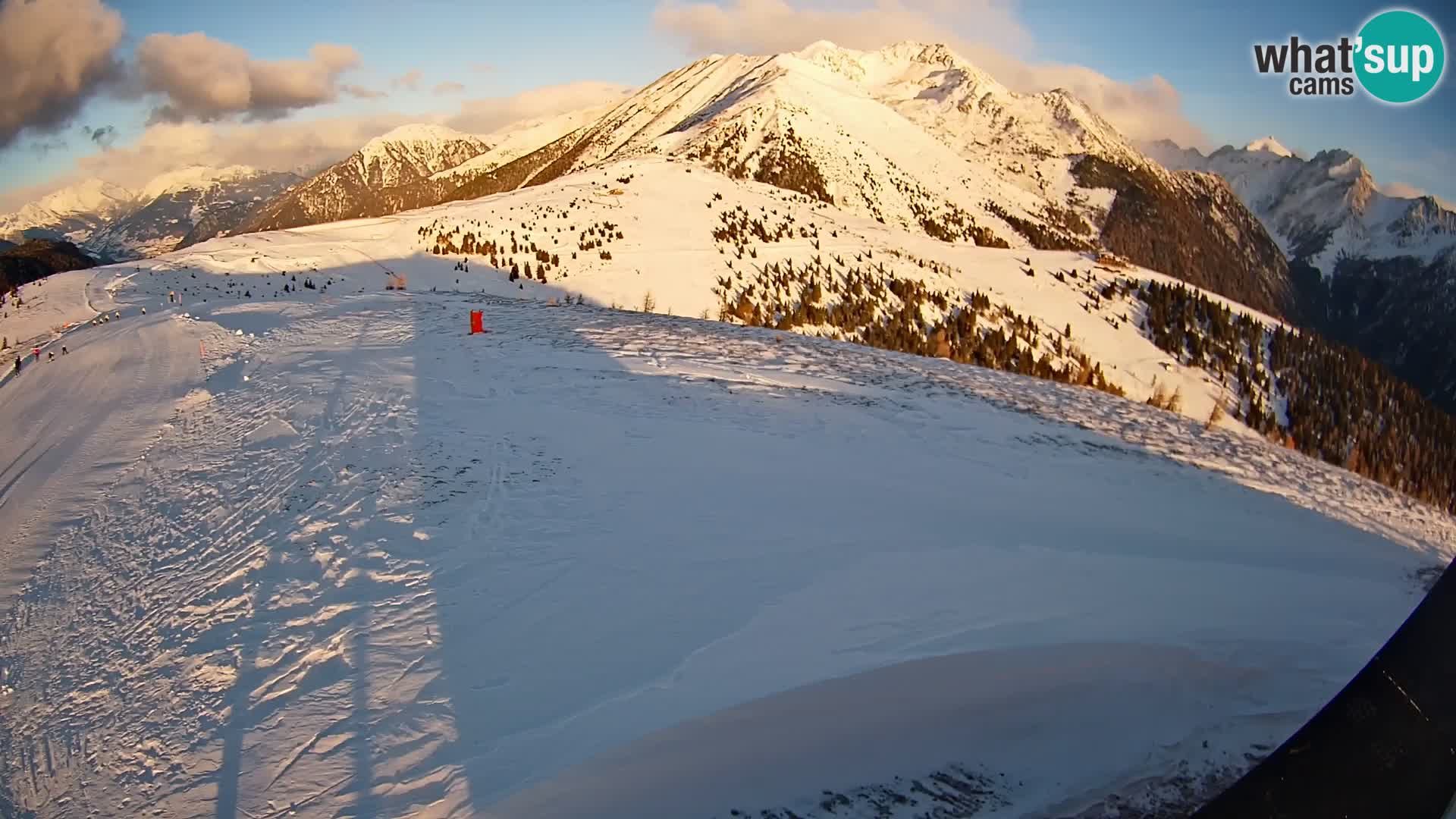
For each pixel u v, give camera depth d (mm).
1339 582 9820
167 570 9219
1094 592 8172
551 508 9570
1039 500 11703
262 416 14758
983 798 5672
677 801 5340
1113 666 6957
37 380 23547
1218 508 13102
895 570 8094
